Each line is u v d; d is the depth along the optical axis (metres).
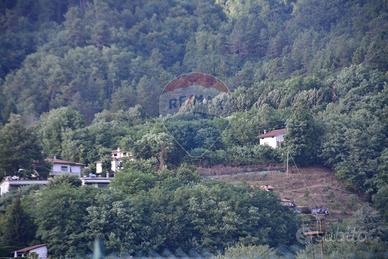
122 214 157.50
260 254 123.06
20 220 151.12
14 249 145.12
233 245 158.12
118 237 153.12
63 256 146.50
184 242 159.88
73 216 154.12
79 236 149.50
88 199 160.75
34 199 169.62
